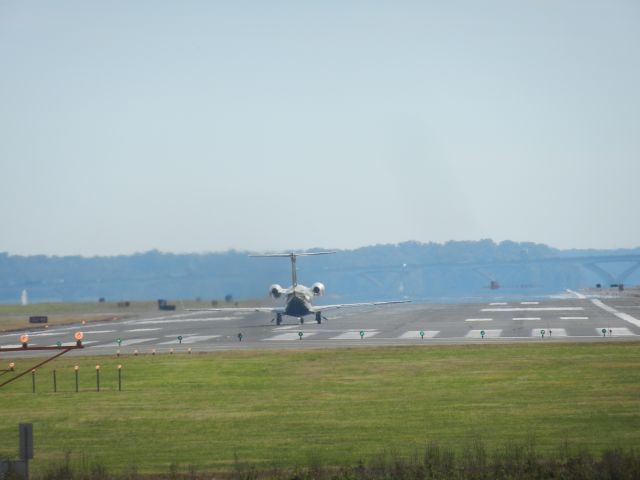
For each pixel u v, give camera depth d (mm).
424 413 187625
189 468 146250
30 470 149750
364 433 170375
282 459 151750
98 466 144625
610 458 135000
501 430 168125
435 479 131875
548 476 133375
